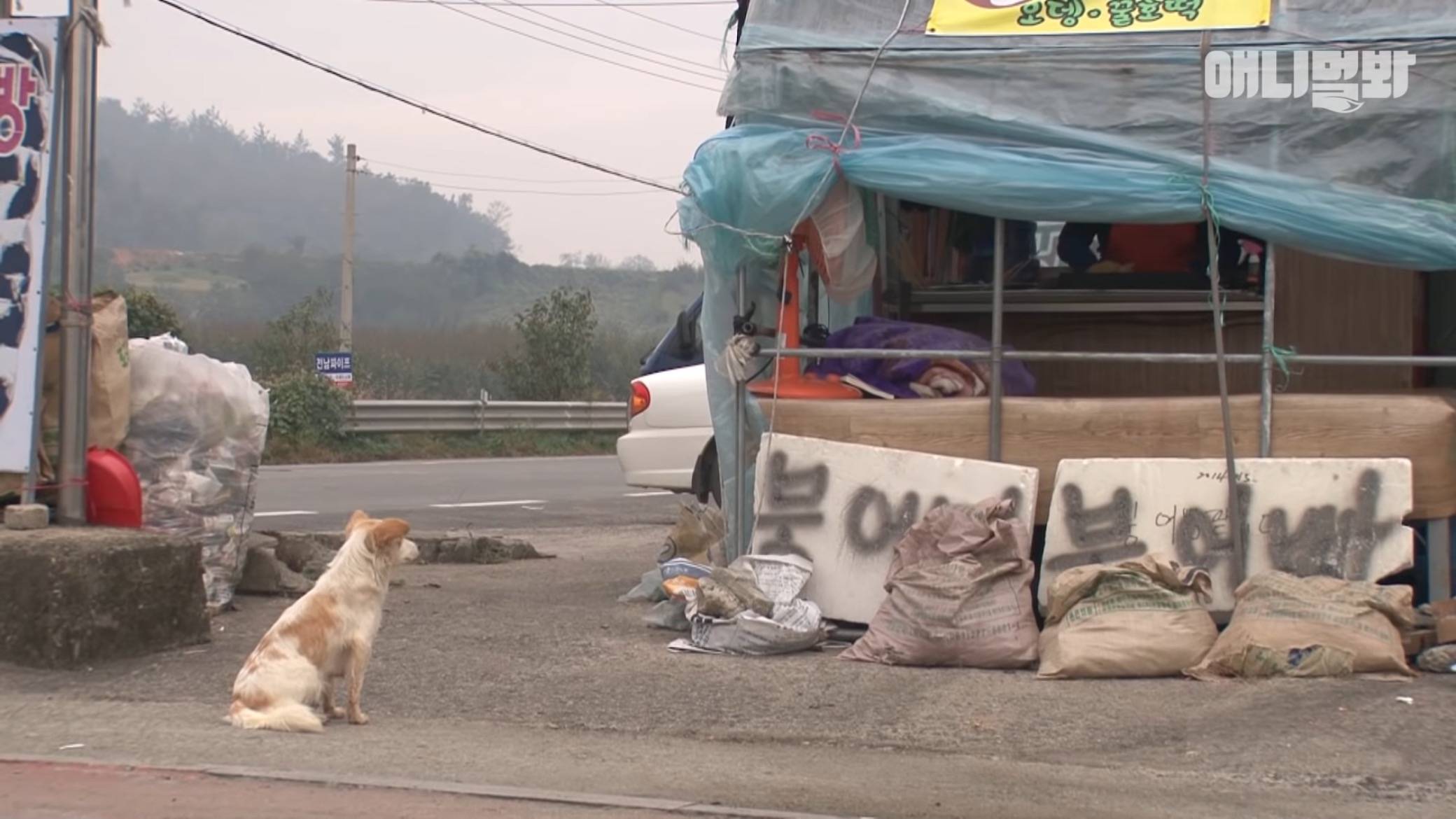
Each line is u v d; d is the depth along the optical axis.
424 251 153.12
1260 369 8.63
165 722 6.71
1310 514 7.89
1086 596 7.57
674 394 13.03
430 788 5.63
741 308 8.86
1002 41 8.51
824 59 8.55
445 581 11.10
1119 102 8.28
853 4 8.87
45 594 7.78
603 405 29.95
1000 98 8.40
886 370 8.92
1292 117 8.10
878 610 8.02
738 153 8.51
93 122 8.87
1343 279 9.69
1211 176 8.05
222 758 6.08
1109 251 10.07
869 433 8.59
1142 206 8.12
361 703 7.10
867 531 8.31
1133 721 6.64
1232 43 8.22
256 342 33.19
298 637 6.66
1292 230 7.99
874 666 7.73
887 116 8.50
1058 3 8.59
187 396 9.28
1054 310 10.07
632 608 9.70
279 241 139.12
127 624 8.02
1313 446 8.14
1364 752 6.14
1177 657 7.38
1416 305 9.63
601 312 70.06
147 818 5.27
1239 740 6.33
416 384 36.44
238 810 5.35
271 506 16.88
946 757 6.20
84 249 8.77
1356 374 9.73
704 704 7.04
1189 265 9.92
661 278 82.69
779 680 7.45
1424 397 8.20
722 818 5.32
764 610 8.06
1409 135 7.98
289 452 24.42
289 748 6.25
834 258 8.77
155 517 9.10
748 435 8.88
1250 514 7.95
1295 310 9.76
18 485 8.86
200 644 8.42
